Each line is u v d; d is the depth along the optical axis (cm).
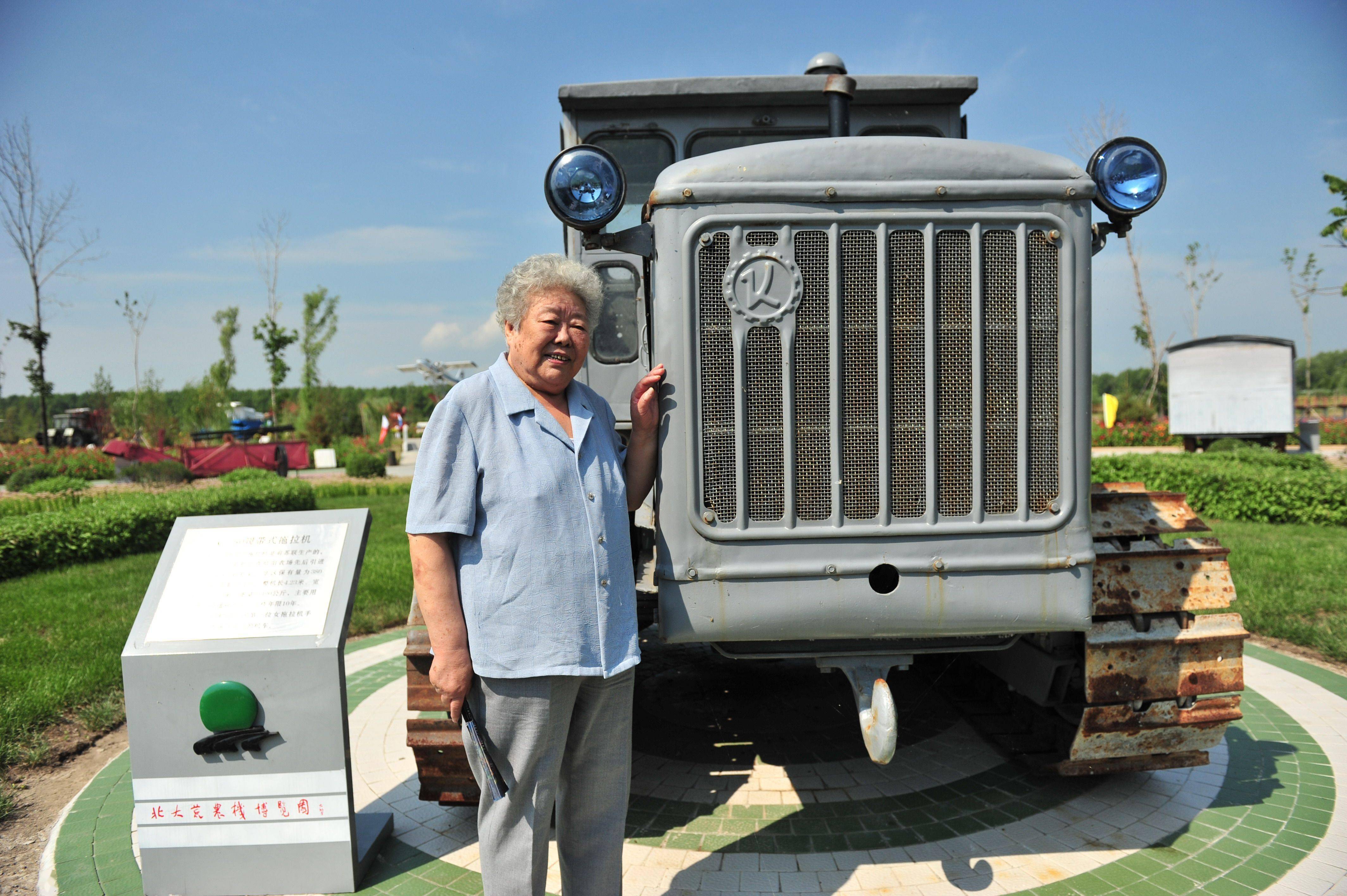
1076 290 234
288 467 2503
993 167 230
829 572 231
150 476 1841
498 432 199
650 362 328
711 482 232
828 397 233
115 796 329
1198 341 1852
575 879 216
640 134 373
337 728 249
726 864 263
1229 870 253
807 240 230
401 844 284
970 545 235
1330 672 457
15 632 559
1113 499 301
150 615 253
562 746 204
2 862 288
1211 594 284
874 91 364
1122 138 241
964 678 405
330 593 256
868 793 314
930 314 231
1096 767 293
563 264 207
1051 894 241
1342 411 3262
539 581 192
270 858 252
